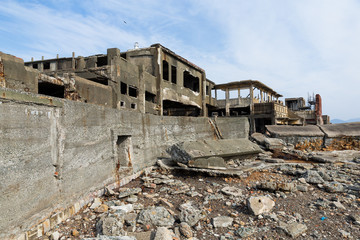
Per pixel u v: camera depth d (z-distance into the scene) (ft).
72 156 18.22
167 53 57.26
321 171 28.73
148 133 33.14
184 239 14.71
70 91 30.73
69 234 14.90
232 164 35.83
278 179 29.12
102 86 37.76
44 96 15.42
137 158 29.76
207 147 34.35
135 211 18.67
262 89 89.56
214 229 16.38
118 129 25.61
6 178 12.49
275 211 19.19
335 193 23.62
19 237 12.89
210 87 82.89
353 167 34.04
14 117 13.15
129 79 44.55
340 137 50.70
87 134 20.38
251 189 24.93
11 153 12.87
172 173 31.42
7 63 25.57
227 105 83.20
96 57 53.98
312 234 15.61
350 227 16.44
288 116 90.17
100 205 19.22
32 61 65.00
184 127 43.14
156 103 53.57
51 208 15.83
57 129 16.67
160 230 13.46
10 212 12.64
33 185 14.37
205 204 20.80
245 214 18.67
